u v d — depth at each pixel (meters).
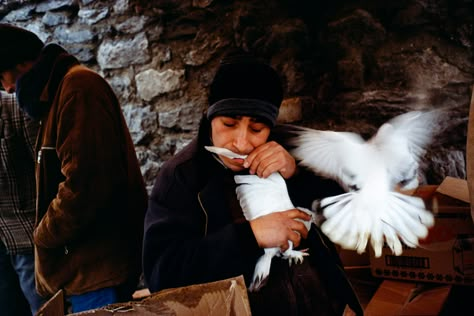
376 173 1.13
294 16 2.31
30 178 2.10
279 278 1.09
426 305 1.09
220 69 1.04
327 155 1.15
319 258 1.14
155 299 0.90
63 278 1.78
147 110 2.60
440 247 1.18
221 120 1.04
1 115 2.04
